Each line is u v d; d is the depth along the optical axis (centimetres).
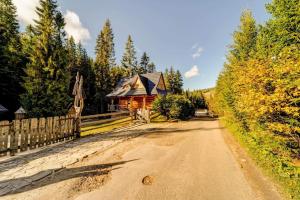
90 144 1068
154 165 739
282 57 659
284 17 842
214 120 2628
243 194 519
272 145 695
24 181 588
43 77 2088
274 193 516
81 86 1334
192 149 980
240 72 829
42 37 2111
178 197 505
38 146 991
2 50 2800
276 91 579
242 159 816
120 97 3650
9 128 850
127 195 514
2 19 3122
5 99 2961
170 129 1644
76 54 5047
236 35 1659
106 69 4681
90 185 570
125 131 1516
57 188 548
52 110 2053
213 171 682
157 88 3556
